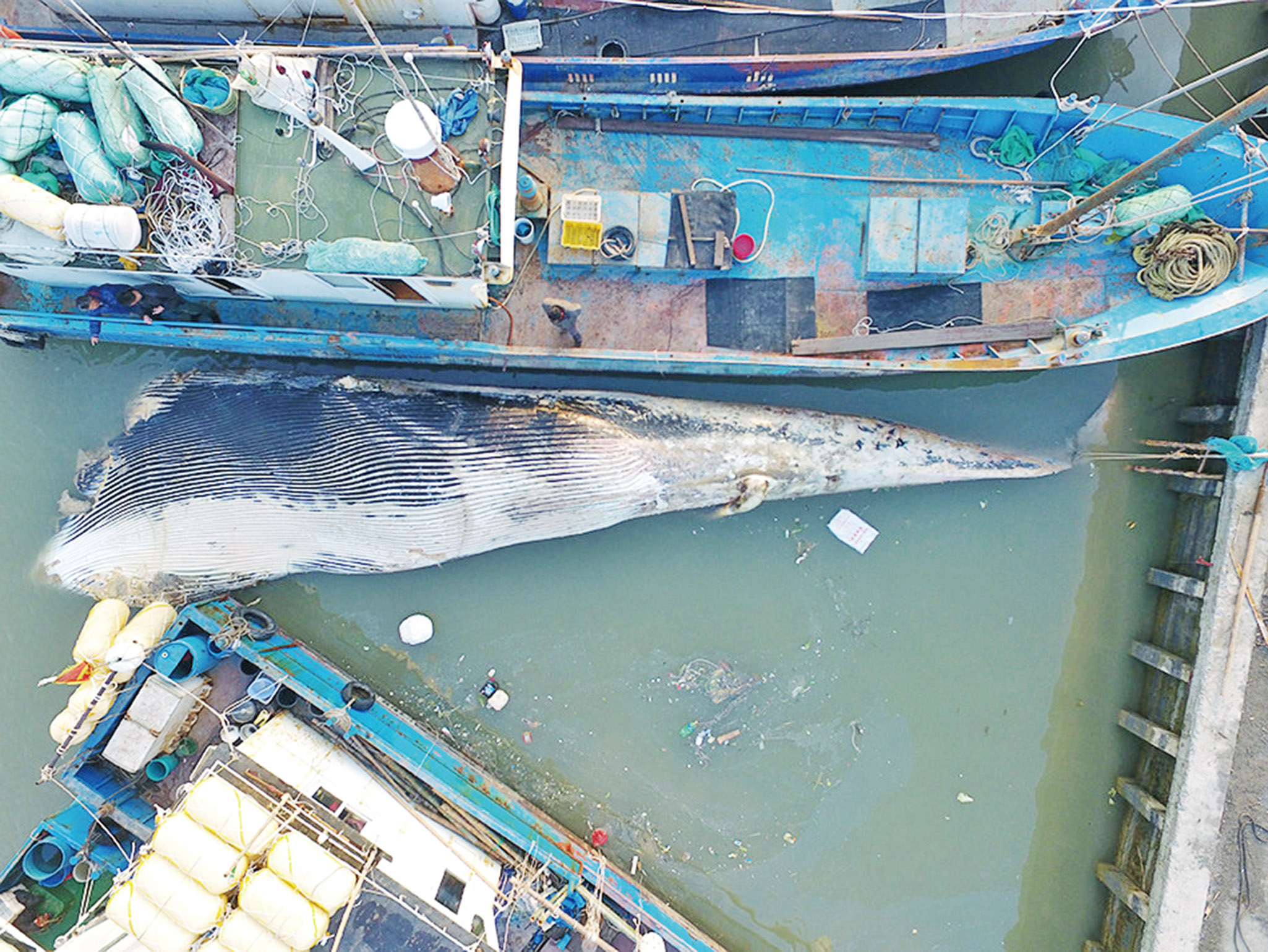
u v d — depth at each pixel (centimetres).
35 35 888
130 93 699
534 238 909
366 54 712
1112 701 1042
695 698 1041
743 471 955
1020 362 873
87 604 1010
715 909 1048
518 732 1047
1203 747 933
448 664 1047
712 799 1048
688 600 1044
